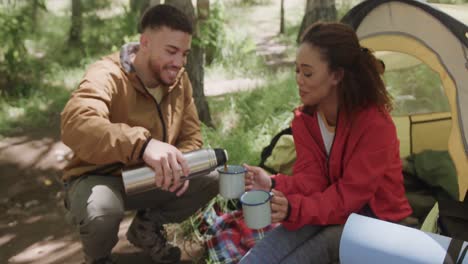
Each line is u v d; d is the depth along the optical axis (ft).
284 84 18.92
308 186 7.30
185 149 8.99
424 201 9.33
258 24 35.55
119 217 7.75
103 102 7.54
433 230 8.00
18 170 13.98
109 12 37.52
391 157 6.84
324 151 7.40
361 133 6.75
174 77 8.12
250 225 6.21
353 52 6.68
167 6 7.87
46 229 10.94
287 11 40.22
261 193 6.31
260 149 13.71
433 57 8.06
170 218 9.02
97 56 26.12
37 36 27.84
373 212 7.01
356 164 6.76
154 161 6.86
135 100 8.18
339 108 6.93
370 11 9.06
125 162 7.12
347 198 6.73
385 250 5.37
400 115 11.59
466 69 7.46
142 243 8.96
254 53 25.36
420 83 11.65
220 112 16.99
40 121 17.90
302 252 6.77
